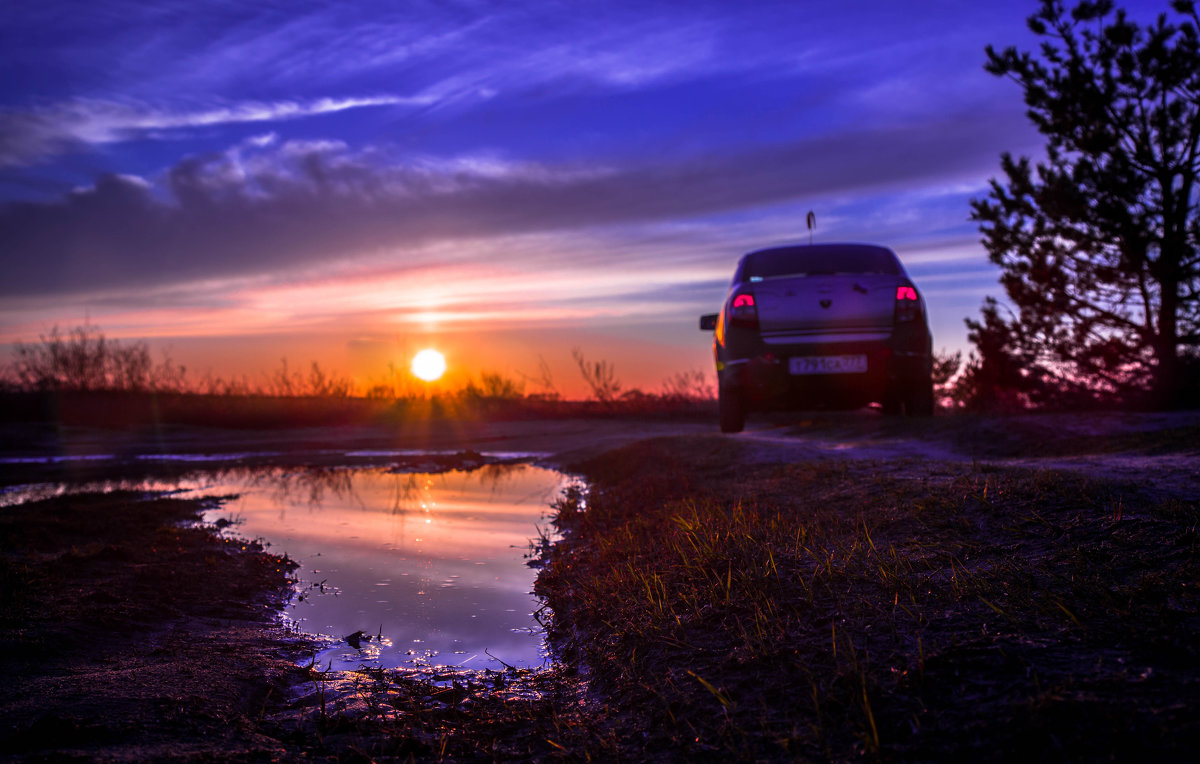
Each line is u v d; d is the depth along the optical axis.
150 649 2.96
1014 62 12.17
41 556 4.44
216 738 2.11
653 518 4.86
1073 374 12.58
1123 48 11.41
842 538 3.54
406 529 5.63
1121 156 11.78
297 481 8.48
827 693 2.04
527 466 9.80
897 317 7.42
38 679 2.51
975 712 1.82
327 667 2.89
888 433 7.61
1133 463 4.59
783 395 7.66
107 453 11.38
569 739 2.17
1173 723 1.64
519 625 3.41
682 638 2.67
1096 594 2.41
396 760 2.06
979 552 3.05
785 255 8.26
